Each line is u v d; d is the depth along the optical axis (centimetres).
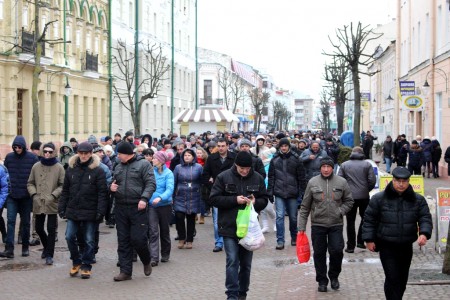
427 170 3612
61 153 1962
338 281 1090
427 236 841
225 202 952
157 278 1195
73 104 4034
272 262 1345
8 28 3083
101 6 4522
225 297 1041
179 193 1511
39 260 1373
